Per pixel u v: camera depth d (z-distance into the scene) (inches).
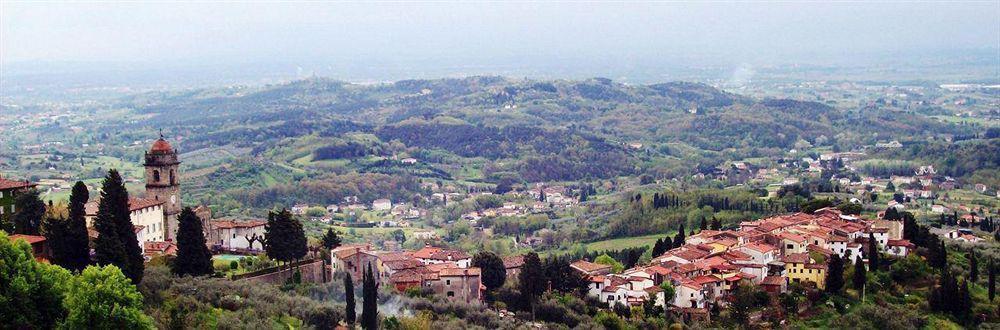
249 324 7022.6
